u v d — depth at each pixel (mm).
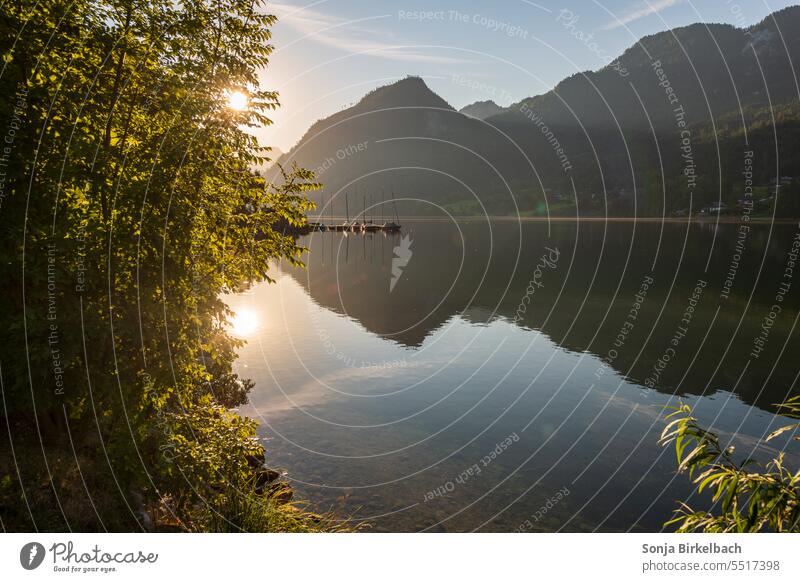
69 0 6543
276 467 10812
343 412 14406
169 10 7301
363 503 9477
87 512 6188
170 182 7137
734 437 13133
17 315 6250
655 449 12312
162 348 7129
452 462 11461
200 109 7352
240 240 8703
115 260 6930
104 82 7109
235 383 15250
